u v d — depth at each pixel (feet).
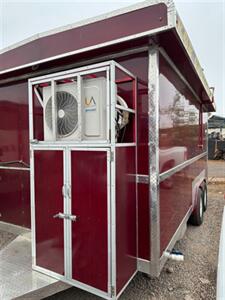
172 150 8.18
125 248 6.20
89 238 6.06
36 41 7.80
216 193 23.94
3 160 10.85
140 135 6.84
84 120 6.29
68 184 6.44
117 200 5.79
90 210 6.04
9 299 5.68
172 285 7.88
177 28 5.62
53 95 6.65
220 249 5.10
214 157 56.90
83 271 6.18
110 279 5.72
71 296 7.37
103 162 5.81
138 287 7.76
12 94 10.37
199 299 7.17
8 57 8.80
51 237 6.81
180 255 8.02
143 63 6.72
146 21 5.73
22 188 10.19
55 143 6.69
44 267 6.95
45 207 6.96
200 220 13.92
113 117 5.67
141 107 6.81
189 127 11.29
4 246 9.08
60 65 8.36
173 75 8.20
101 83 6.01
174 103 8.41
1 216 10.91
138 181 6.87
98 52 7.11
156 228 6.59
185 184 10.49
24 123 10.04
